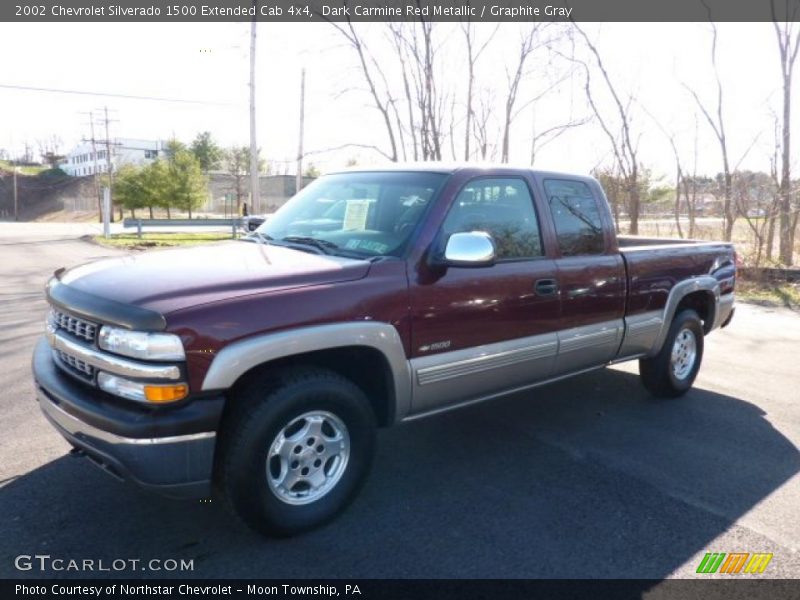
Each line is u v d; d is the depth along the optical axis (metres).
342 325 3.17
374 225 3.82
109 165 62.91
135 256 3.70
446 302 3.63
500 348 3.96
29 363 6.05
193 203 53.25
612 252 4.78
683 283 5.39
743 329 8.72
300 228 4.14
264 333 2.92
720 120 14.32
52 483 3.65
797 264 14.04
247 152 62.84
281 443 3.08
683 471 4.10
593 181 4.78
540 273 4.16
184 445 2.77
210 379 2.78
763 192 13.80
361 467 3.41
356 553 3.08
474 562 3.03
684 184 15.51
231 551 3.06
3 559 2.94
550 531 3.32
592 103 15.68
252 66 20.83
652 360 5.42
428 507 3.54
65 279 3.40
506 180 4.15
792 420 5.11
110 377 2.84
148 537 3.15
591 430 4.79
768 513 3.58
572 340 4.42
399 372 3.46
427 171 4.00
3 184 90.81
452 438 4.57
